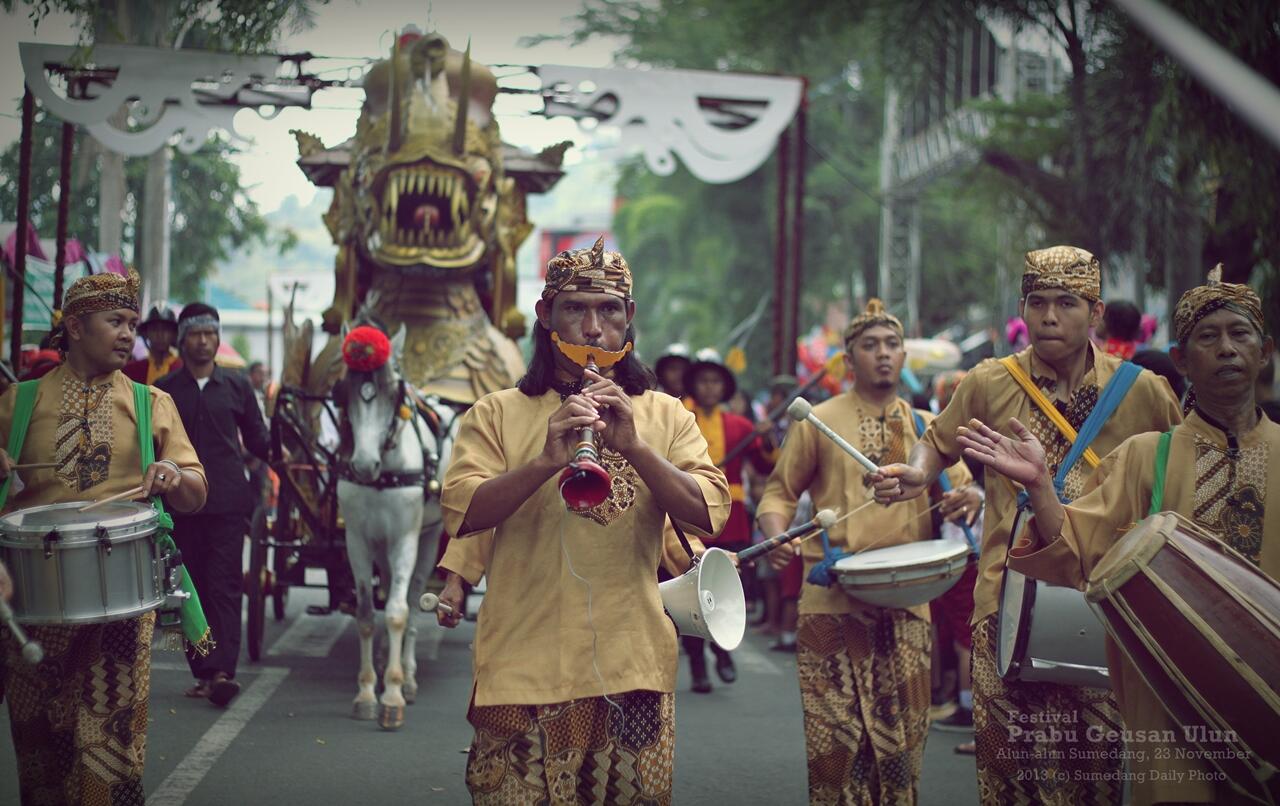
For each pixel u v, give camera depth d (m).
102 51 11.35
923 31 18.05
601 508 3.92
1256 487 3.98
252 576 9.07
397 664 7.53
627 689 3.85
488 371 10.23
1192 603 3.61
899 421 6.29
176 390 7.88
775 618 11.50
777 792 6.39
